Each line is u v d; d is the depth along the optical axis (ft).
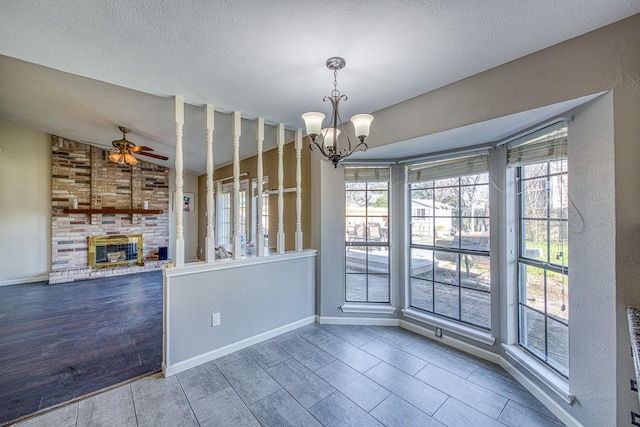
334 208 10.95
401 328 10.49
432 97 7.45
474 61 5.99
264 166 15.17
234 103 8.40
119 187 20.11
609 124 4.78
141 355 8.65
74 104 11.41
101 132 15.47
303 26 4.90
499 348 8.02
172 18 4.70
